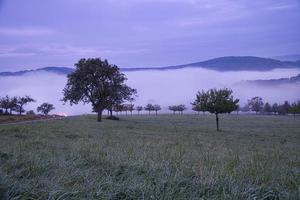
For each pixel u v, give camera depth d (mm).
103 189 8383
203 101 60969
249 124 87375
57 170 10039
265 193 8328
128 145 20719
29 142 20516
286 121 105750
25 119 73312
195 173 10344
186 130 55031
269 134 53906
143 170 10617
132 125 61312
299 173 11688
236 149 24859
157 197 7789
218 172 10273
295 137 49594
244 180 9633
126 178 9594
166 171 10258
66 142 22250
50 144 19406
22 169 9805
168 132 46750
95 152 14992
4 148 15867
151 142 25625
